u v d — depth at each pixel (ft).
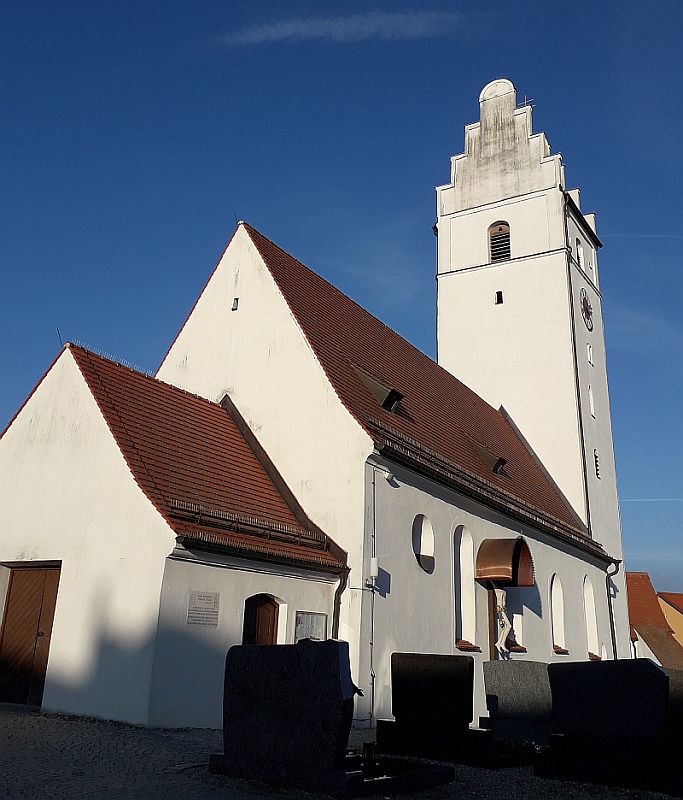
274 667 31.40
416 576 61.87
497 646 71.10
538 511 89.61
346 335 76.13
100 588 46.60
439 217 129.80
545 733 47.47
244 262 70.95
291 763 29.78
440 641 63.62
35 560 50.47
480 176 127.95
